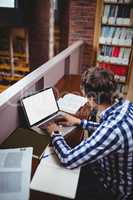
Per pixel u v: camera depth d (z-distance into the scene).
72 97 2.06
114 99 1.19
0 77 4.49
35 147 1.38
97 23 3.70
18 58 4.59
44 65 2.14
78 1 3.70
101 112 1.21
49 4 3.93
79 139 1.48
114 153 1.11
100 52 3.82
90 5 3.67
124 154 1.09
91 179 1.41
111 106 1.18
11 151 1.33
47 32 4.15
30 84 1.71
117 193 1.23
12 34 4.42
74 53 3.29
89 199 1.31
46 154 1.34
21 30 4.33
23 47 4.49
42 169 1.23
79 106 1.90
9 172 1.19
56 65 2.38
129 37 3.57
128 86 3.87
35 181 1.16
